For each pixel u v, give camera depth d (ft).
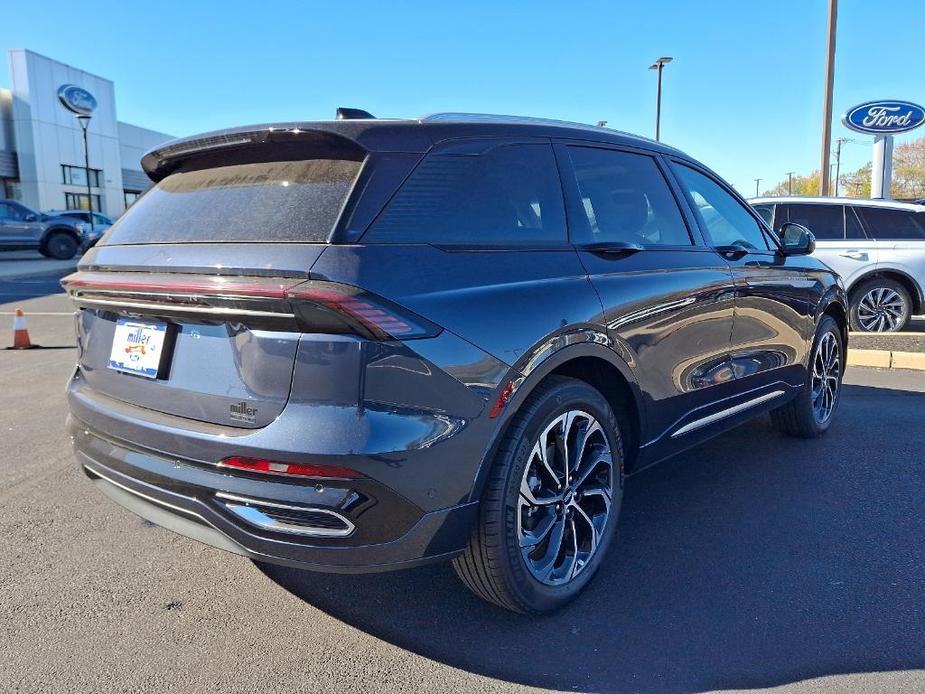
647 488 13.16
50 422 17.44
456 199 8.25
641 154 11.47
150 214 9.02
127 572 10.12
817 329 15.24
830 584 9.60
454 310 7.52
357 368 6.83
